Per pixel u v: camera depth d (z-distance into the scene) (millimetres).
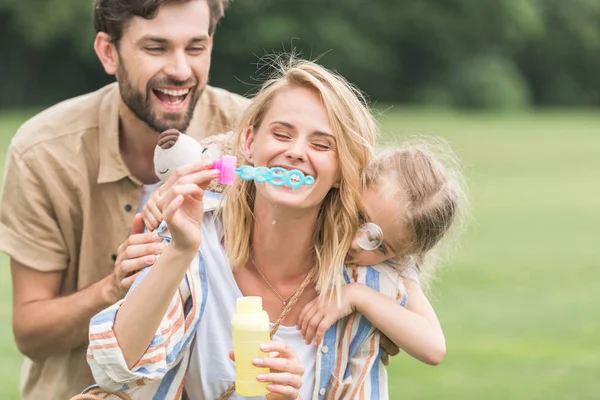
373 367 3414
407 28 46344
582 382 6980
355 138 3199
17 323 4285
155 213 3422
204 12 4062
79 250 4371
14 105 40938
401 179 3422
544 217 15469
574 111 51125
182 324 3154
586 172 21922
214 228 3365
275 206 3217
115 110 4273
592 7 51438
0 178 15062
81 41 39938
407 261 3527
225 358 3279
